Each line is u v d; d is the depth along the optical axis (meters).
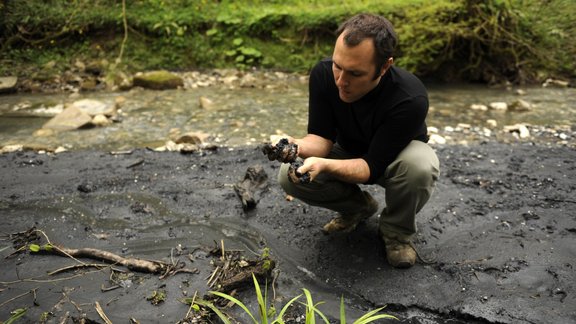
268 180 3.36
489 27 6.13
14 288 2.25
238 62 6.68
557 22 6.79
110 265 2.41
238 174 3.49
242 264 2.36
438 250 2.58
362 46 1.87
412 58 6.08
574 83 6.27
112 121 4.68
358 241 2.64
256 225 2.83
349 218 2.69
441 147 4.04
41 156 3.81
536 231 2.76
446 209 2.99
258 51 6.71
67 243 2.63
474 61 6.40
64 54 6.45
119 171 3.53
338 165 2.10
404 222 2.36
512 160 3.77
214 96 5.61
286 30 6.83
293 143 2.09
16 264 2.43
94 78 6.08
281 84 6.14
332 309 2.15
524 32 6.48
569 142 4.21
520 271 2.40
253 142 4.14
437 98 5.62
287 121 4.72
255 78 6.35
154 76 5.89
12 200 3.10
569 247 2.60
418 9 6.38
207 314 2.08
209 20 6.78
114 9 6.71
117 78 6.04
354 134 2.35
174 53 6.62
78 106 4.94
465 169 3.58
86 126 4.49
